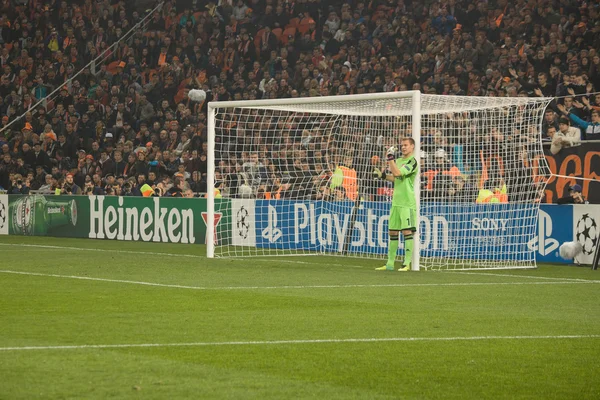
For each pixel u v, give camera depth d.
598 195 47.06
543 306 26.61
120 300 27.28
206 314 24.42
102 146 75.81
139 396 14.90
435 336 21.09
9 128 83.69
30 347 19.22
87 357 18.16
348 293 29.47
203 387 15.59
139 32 84.56
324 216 50.00
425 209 45.44
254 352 18.92
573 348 19.69
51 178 69.19
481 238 43.91
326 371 17.09
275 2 77.50
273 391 15.36
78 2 91.00
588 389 15.83
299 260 43.75
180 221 55.47
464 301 27.64
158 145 69.62
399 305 26.56
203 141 66.94
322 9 74.50
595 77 55.09
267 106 44.38
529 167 46.06
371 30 70.19
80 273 35.62
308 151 56.19
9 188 72.88
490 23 63.16
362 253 48.06
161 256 44.72
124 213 58.62
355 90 65.56
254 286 31.34
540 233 43.31
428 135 49.41
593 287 31.89
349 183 49.38
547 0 61.19
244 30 75.88
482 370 17.33
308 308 25.75
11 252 46.69
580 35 57.88
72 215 61.59
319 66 69.44
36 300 27.20
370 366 17.61
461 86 60.56
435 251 45.19
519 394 15.45
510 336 21.17
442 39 63.69
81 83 84.12
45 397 14.78
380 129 51.62
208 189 44.81
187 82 76.38
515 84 57.38
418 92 38.75
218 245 53.22
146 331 21.50
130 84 79.56
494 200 45.19
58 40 88.81
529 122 46.34
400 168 38.22
